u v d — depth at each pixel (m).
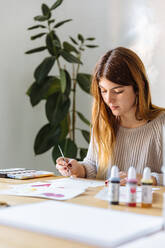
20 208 0.97
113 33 3.46
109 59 1.72
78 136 3.49
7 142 3.06
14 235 0.78
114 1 3.45
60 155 2.95
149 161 1.83
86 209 0.96
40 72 2.92
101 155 1.89
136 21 3.40
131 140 1.87
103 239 0.71
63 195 1.26
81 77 3.11
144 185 1.11
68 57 2.93
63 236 0.76
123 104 1.73
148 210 1.07
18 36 3.12
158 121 1.83
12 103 3.08
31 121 3.23
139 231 0.77
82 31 3.48
